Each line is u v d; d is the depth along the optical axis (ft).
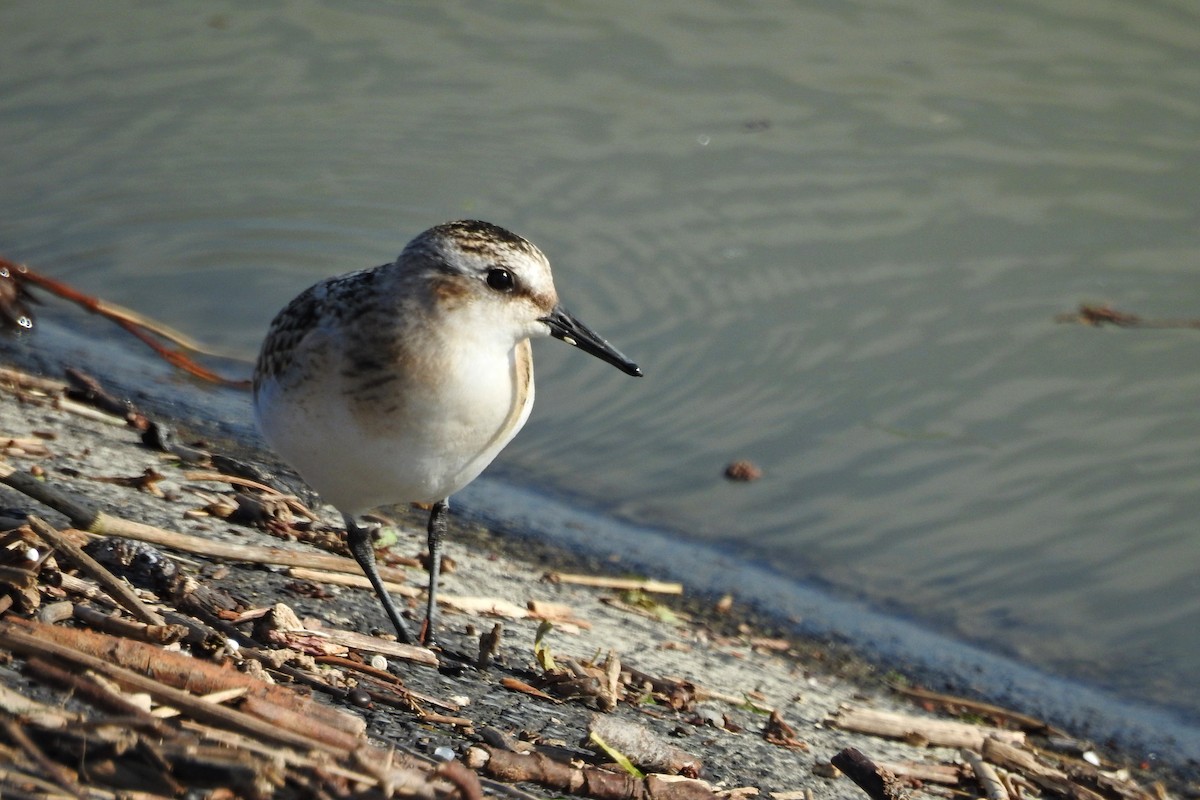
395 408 25.26
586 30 63.77
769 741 27.12
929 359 47.96
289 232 53.01
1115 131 57.21
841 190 54.70
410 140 57.16
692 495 43.16
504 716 24.29
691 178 55.31
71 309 48.98
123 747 17.93
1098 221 53.06
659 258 51.93
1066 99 58.75
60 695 19.07
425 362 25.14
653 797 21.68
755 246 52.49
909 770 27.40
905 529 41.98
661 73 60.95
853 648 36.35
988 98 59.06
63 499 26.04
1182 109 58.18
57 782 16.92
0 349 44.78
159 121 58.23
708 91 59.57
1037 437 45.03
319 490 27.32
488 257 25.50
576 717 25.23
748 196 54.54
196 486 32.86
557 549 39.14
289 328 26.35
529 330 26.50
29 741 17.22
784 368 47.75
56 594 22.85
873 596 39.42
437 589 29.66
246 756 18.25
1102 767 32.01
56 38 63.87
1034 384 46.85
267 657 23.16
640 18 64.59
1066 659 37.35
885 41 62.69
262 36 64.13
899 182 55.01
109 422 37.65
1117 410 45.85
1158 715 35.12
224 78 61.21
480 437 26.37
